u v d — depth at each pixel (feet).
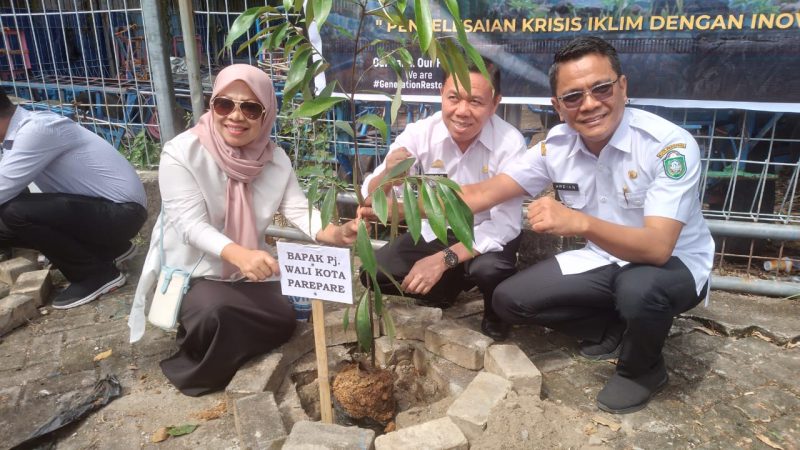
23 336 9.77
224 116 7.43
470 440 6.91
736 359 8.67
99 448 7.15
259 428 6.78
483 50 10.71
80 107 15.26
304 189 12.32
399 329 9.09
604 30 9.98
